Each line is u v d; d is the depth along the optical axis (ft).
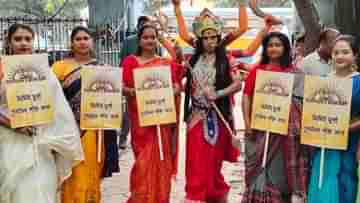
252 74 20.06
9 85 17.74
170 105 20.20
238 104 57.11
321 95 18.15
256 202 19.83
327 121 18.11
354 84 18.06
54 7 78.64
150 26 20.83
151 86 20.03
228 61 21.48
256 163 19.89
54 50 36.37
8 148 18.10
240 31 21.54
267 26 21.66
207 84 21.27
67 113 18.75
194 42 22.13
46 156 18.53
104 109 19.43
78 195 19.33
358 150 17.94
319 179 18.47
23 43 18.30
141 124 20.01
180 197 24.67
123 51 29.55
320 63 21.36
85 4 82.43
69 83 19.63
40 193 18.19
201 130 21.21
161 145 20.43
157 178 20.54
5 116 17.98
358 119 18.24
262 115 19.34
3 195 18.13
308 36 32.73
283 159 19.66
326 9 43.52
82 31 19.76
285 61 20.03
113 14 44.21
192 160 21.25
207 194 21.44
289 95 19.04
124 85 20.77
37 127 18.34
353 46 18.44
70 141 18.69
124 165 30.71
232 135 21.56
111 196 25.13
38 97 18.07
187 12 65.46
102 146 19.95
